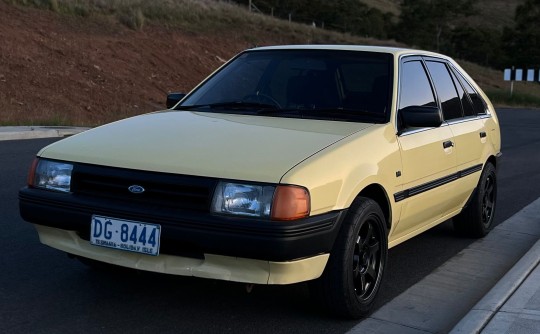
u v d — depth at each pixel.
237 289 4.90
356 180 4.21
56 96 19.58
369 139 4.52
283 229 3.72
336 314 4.35
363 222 4.27
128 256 4.05
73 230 4.21
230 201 3.81
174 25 31.36
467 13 71.62
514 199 9.03
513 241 6.76
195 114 5.03
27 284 4.85
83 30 25.55
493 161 6.92
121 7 29.34
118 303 4.56
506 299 4.63
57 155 4.35
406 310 4.73
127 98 21.77
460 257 6.16
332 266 4.15
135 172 4.00
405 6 71.38
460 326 4.17
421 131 5.18
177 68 26.61
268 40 35.97
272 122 4.73
